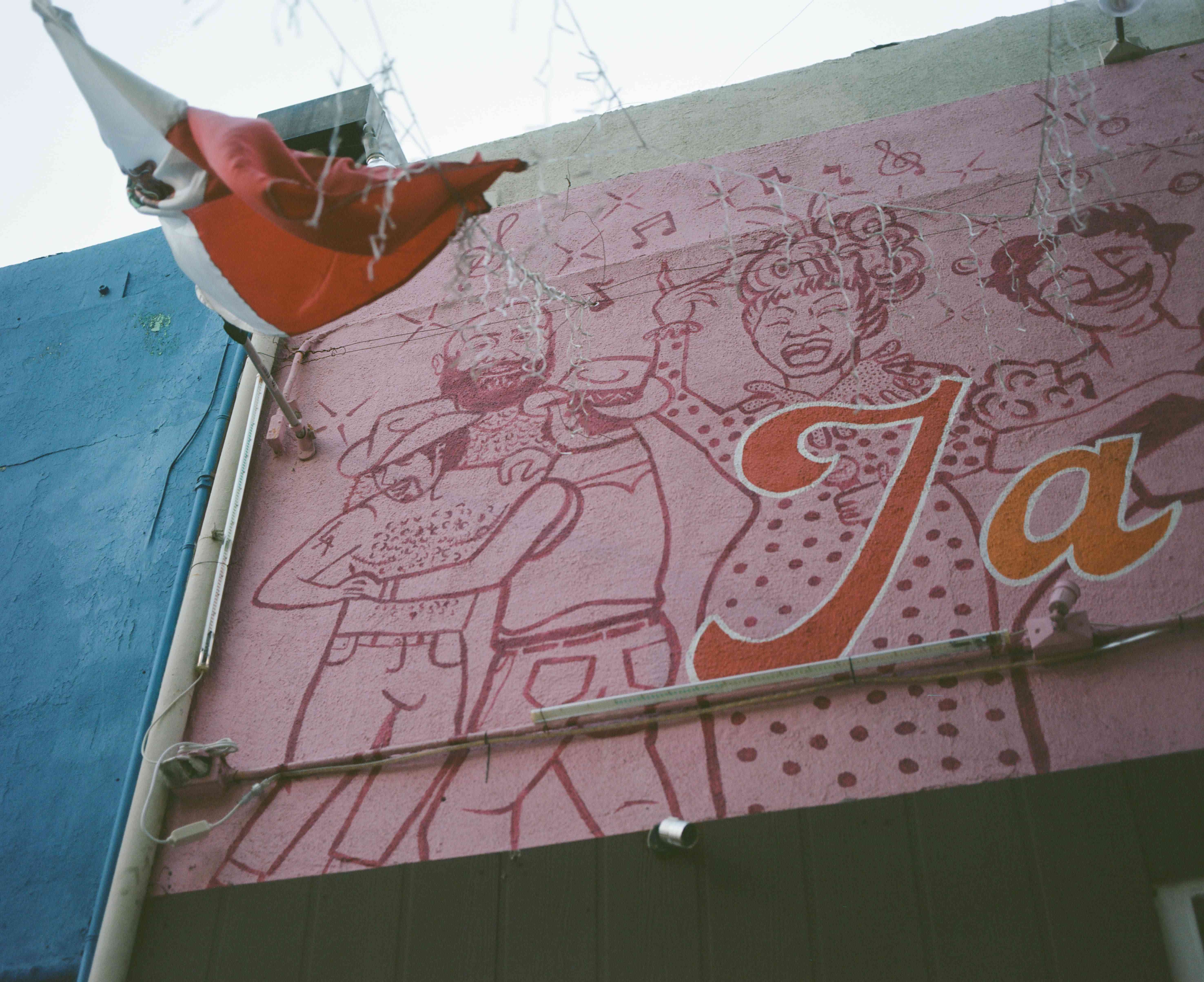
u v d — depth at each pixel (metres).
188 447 6.03
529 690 4.61
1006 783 3.77
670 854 3.96
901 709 4.11
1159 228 5.12
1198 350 4.66
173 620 5.19
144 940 4.32
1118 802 3.64
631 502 5.05
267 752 4.73
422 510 5.37
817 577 4.55
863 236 5.69
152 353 6.59
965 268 5.36
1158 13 6.09
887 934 3.62
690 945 3.78
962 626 4.24
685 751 4.25
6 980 4.47
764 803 4.04
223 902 4.33
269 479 5.74
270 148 3.70
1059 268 5.17
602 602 4.77
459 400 5.78
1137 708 3.86
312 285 4.22
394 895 4.17
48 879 4.72
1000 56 6.27
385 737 4.63
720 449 5.10
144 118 3.84
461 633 4.87
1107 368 4.76
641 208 6.33
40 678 5.42
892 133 6.12
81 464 6.22
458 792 4.40
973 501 4.55
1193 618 3.94
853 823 3.85
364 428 5.82
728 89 6.77
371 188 3.62
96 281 7.12
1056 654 4.02
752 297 5.66
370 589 5.14
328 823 4.45
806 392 5.17
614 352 5.68
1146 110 5.61
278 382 6.20
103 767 5.00
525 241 6.39
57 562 5.84
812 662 4.32
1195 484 4.29
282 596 5.24
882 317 5.32
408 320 6.28
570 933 3.91
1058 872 3.57
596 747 4.36
